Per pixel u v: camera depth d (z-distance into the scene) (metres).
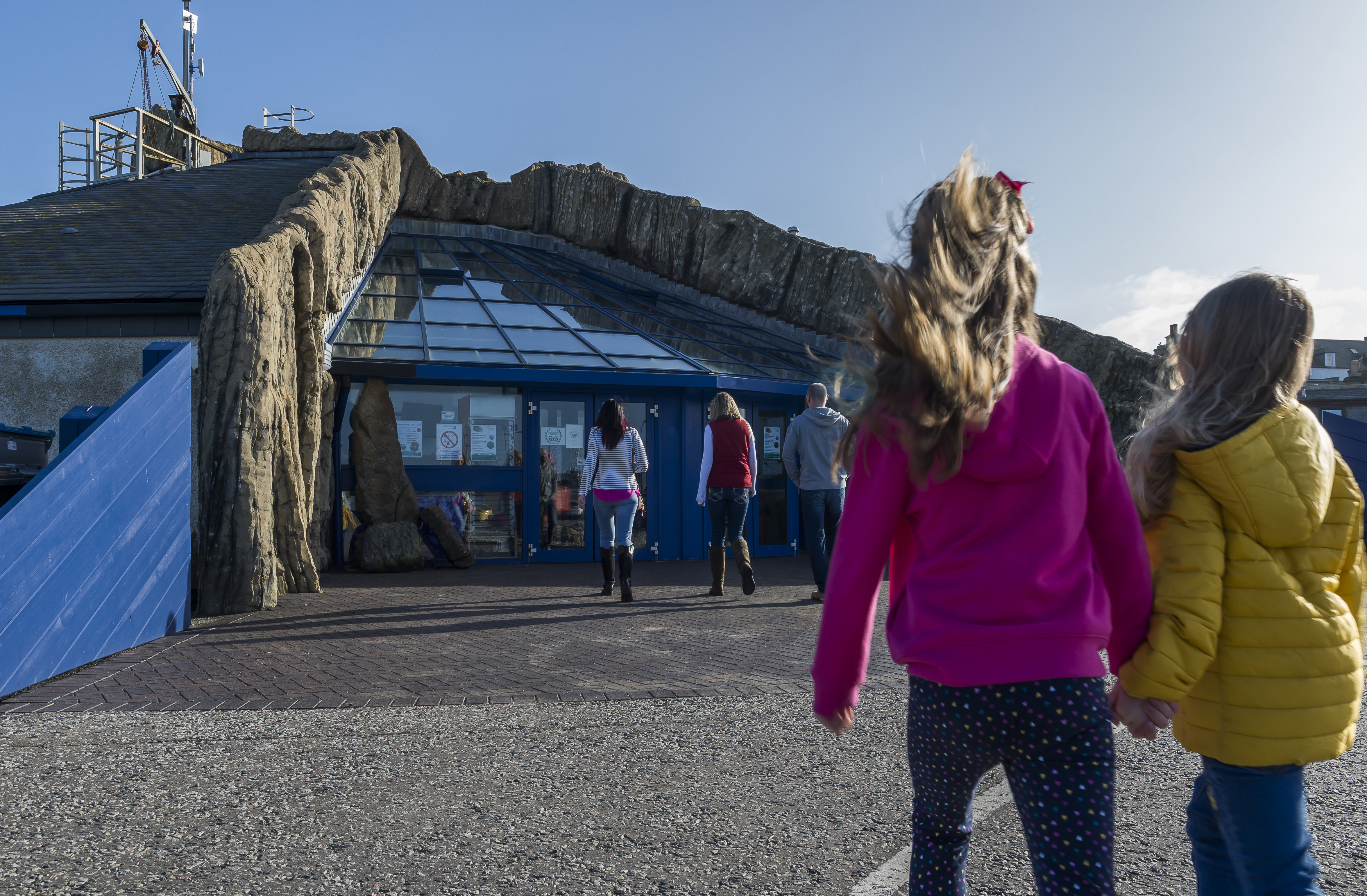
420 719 4.00
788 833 2.74
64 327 9.25
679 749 3.60
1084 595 1.41
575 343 13.41
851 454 1.54
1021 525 1.40
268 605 7.36
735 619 7.00
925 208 1.50
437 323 13.12
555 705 4.26
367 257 14.38
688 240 19.64
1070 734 1.35
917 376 1.38
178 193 15.52
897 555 1.62
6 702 4.29
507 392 12.00
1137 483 1.78
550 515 12.10
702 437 12.95
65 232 12.17
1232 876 1.84
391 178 16.11
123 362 9.23
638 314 16.16
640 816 2.88
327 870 2.46
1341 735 1.66
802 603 7.98
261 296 7.57
